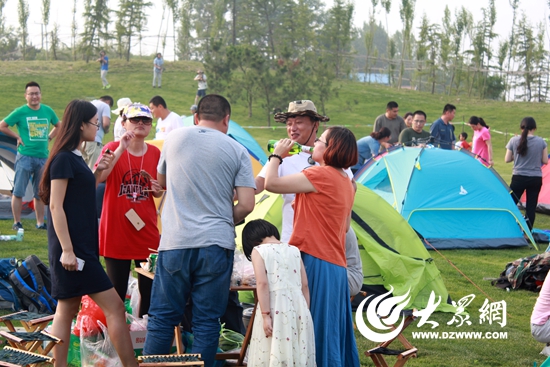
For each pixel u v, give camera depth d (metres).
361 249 7.82
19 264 6.96
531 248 11.77
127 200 5.96
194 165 4.80
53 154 4.80
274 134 36.56
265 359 4.72
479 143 14.87
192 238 4.70
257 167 11.73
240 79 43.06
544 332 5.72
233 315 6.06
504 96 56.78
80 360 5.49
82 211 4.83
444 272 9.74
